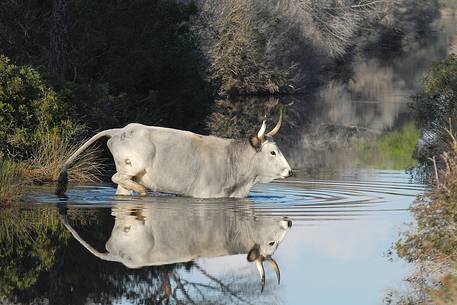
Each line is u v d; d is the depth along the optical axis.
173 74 47.78
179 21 47.69
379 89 73.12
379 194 25.94
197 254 18.58
